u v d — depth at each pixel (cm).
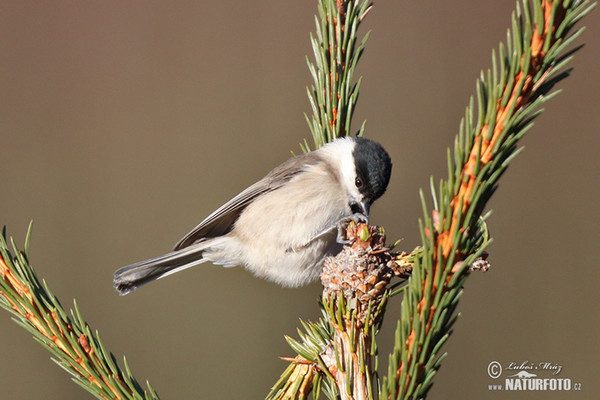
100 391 331
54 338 332
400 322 323
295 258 341
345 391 331
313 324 333
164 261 341
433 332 323
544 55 298
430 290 322
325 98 338
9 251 332
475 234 330
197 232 342
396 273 333
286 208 340
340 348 331
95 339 332
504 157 312
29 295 332
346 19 337
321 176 340
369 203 340
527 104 311
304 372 333
